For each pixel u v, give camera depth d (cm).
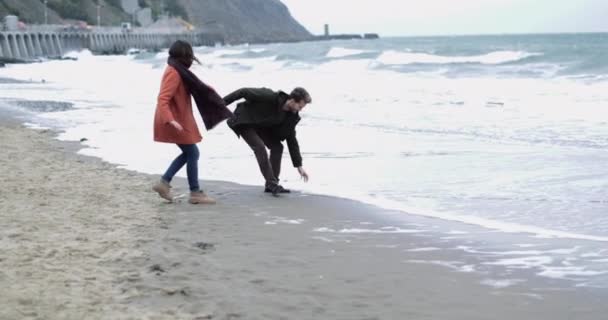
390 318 399
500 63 3681
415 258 527
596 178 855
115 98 2359
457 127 1421
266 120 776
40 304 398
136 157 1065
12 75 4422
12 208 662
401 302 427
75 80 3728
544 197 761
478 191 800
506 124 1453
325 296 437
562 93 2038
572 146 1138
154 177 878
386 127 1447
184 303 417
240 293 439
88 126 1503
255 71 3844
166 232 596
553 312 408
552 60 3672
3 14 11831
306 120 1606
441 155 1065
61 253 509
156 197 752
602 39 10412
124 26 13225
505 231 616
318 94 2295
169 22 17025
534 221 657
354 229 623
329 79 2970
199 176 918
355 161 1027
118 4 15888
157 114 689
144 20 16175
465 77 2875
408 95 2170
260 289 448
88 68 5322
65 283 439
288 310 410
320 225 638
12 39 9481
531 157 1026
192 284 454
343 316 401
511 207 717
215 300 425
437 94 2175
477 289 452
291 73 3528
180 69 696
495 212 696
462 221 657
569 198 753
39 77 4116
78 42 11550
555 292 445
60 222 610
